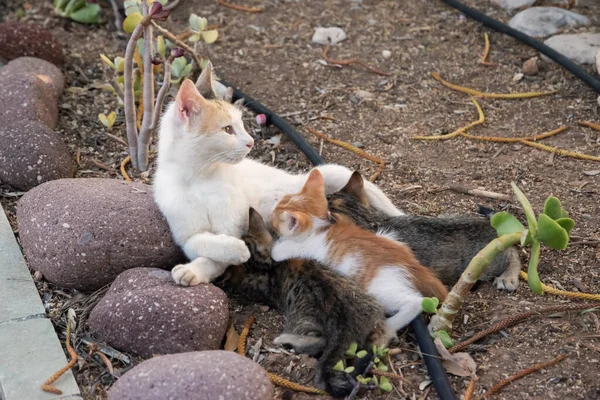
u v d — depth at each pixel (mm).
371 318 1584
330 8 2428
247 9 2420
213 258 1657
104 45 2293
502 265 1696
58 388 1544
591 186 1883
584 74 2121
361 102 2127
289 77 2203
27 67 2096
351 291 1599
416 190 1897
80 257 1667
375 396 1541
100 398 1551
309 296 1612
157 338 1577
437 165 1959
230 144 1663
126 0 1875
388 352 1586
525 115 2078
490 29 2324
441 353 1564
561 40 2227
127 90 1865
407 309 1604
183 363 1490
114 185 1764
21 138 1869
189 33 2301
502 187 1896
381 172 1943
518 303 1657
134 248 1679
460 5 2377
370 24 2367
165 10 1809
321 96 2146
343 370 1532
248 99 2096
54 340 1610
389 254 1640
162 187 1697
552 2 2369
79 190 1728
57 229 1681
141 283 1627
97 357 1596
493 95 2125
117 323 1593
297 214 1665
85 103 2100
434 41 2303
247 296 1692
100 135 2020
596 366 1559
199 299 1594
